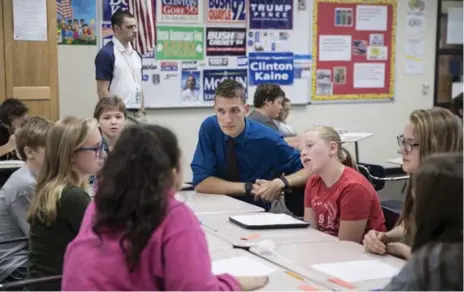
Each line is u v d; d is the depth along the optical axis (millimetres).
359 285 2068
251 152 3637
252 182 3697
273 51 6859
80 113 6062
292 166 3691
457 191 1485
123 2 6078
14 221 2928
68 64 5953
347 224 2807
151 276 1584
